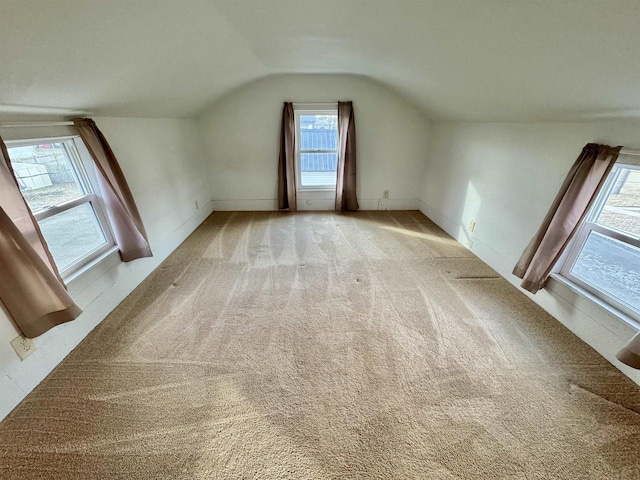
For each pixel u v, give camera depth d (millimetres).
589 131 1941
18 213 1535
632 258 1761
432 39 1761
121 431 1412
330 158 4715
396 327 2115
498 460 1293
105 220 2338
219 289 2586
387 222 4234
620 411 1507
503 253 2799
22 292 1507
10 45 1101
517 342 1970
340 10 1633
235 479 1226
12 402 1523
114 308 2328
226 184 4602
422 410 1513
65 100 1768
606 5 936
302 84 4008
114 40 1431
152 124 3027
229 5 1541
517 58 1536
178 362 1810
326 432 1408
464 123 3420
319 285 2645
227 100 4078
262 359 1834
